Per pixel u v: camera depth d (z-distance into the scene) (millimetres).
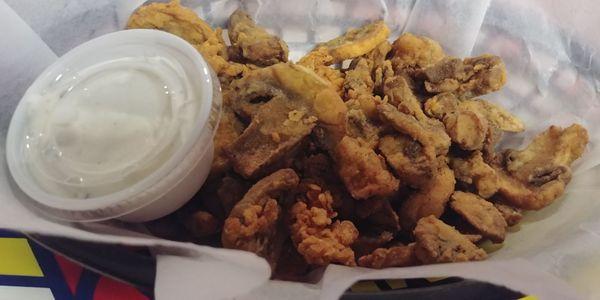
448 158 203
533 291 134
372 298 142
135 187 155
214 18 244
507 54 233
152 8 217
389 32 240
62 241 153
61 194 157
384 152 186
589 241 150
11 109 186
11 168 161
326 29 247
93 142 161
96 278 166
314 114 180
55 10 201
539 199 189
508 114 218
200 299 141
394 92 208
